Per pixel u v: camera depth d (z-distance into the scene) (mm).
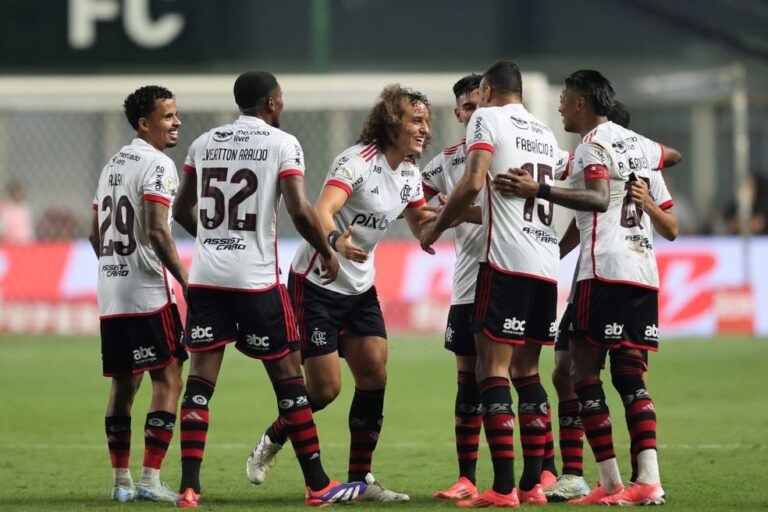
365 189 22688
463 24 79938
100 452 28781
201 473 25906
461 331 23094
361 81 55688
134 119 22781
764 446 29031
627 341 21547
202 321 21297
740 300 57531
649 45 81000
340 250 21547
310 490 21422
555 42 80875
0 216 59375
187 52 65562
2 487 23938
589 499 21625
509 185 20562
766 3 81312
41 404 37844
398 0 79438
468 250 23141
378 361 23016
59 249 58062
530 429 21484
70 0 65312
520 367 21859
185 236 56125
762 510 20688
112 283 22422
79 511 20688
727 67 80562
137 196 22234
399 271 55500
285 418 21375
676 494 22531
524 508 20719
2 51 65500
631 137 22047
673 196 78438
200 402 21203
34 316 57750
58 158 60094
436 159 24656
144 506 21266
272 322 21219
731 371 45562
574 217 23938
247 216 21172
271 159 21188
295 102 55656
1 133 59219
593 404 21641
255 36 74812
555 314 21750
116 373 22562
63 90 57438
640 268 21625
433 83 55625
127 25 65375
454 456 28266
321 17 66000
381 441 30656
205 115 59500
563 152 22609
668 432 31500
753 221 66125
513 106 21578
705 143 78812
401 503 21828
